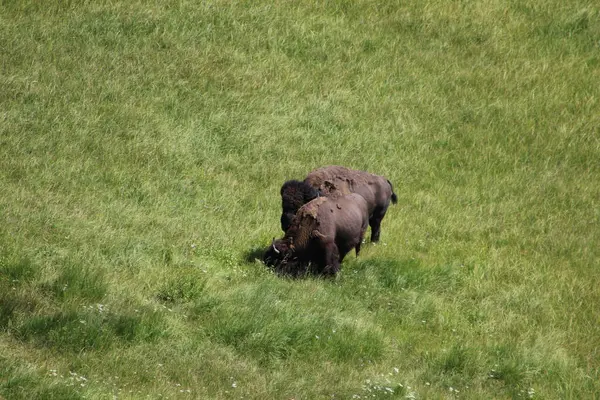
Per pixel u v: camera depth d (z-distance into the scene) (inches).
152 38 2854.3
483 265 1862.7
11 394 1047.0
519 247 2009.1
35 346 1235.2
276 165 2315.5
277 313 1439.5
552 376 1402.6
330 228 1640.0
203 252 1745.8
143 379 1195.9
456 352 1411.2
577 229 2135.8
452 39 3221.0
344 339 1398.9
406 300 1646.2
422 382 1331.2
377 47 3107.8
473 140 2637.8
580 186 2404.0
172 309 1448.1
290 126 2568.9
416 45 3161.9
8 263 1498.5
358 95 2822.3
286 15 3181.6
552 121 2783.0
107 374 1182.9
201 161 2289.6
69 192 1945.1
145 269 1608.0
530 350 1466.5
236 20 3061.0
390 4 3363.7
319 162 2378.2
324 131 2573.8
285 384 1239.5
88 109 2395.4
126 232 1774.1
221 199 2064.5
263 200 2096.5
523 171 2487.7
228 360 1295.5
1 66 2519.7
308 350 1370.6
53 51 2667.3
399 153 2524.6
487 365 1407.5
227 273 1656.0
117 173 2086.6
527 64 3088.1
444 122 2738.7
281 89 2748.5
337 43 3085.6
